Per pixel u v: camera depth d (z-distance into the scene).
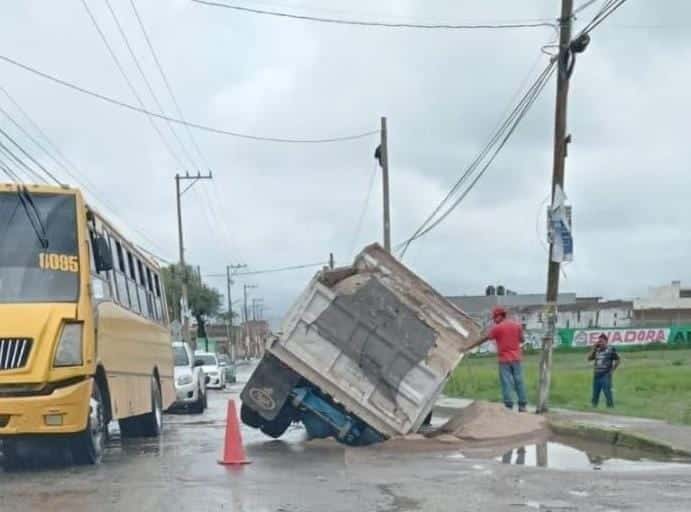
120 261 14.60
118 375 13.73
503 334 17.94
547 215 18.44
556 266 18.47
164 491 9.77
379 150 38.75
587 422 15.97
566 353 61.44
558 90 18.34
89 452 11.99
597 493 9.53
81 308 11.68
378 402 14.28
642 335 63.69
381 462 12.27
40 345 11.20
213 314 91.31
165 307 20.02
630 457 12.83
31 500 9.28
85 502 9.12
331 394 14.22
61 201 12.23
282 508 8.73
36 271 11.78
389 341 14.41
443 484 10.18
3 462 12.56
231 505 8.89
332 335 14.30
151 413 16.89
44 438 11.60
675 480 10.46
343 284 15.08
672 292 99.31
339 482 10.37
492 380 32.59
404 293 15.45
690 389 26.36
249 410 14.95
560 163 18.31
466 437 14.85
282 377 14.50
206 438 16.64
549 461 12.38
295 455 13.17
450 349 15.04
